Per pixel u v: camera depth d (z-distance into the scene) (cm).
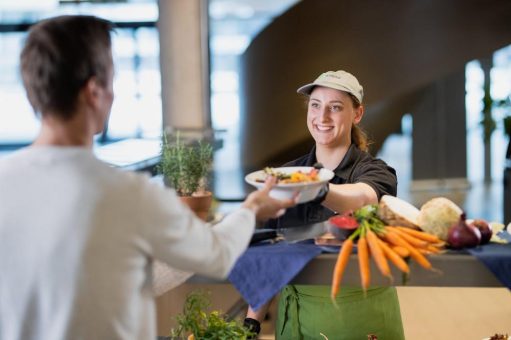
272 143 926
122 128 964
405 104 913
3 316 146
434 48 862
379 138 941
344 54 877
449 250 185
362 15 861
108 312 142
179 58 605
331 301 237
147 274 152
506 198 771
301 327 243
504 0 834
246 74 909
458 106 910
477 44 855
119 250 142
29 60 146
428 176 918
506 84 905
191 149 219
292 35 881
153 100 970
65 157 145
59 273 141
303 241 199
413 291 535
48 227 141
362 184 225
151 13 962
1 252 143
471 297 518
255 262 186
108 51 152
